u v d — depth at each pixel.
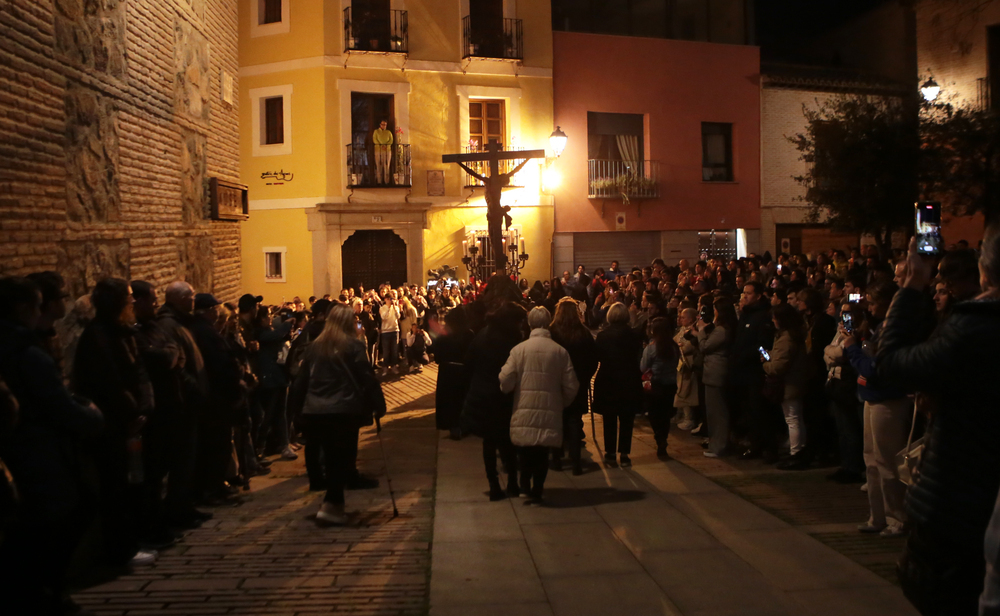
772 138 27.83
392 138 23.06
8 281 4.14
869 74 28.53
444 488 7.64
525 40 24.84
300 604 4.84
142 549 5.70
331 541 6.07
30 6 7.06
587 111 25.81
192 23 11.66
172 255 10.74
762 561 5.48
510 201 24.84
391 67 23.39
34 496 3.97
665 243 26.86
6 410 3.58
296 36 22.86
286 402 9.10
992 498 2.65
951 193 19.11
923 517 2.80
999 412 2.66
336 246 23.05
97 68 8.45
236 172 13.95
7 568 3.98
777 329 8.23
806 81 27.59
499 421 7.14
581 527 6.34
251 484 7.88
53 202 7.47
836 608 4.66
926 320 5.34
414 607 4.80
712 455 8.90
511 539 6.05
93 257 8.34
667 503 7.00
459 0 24.09
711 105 27.22
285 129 23.11
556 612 4.68
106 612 4.70
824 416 8.39
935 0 25.94
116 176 8.95
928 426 2.97
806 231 28.48
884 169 18.64
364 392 6.55
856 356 5.72
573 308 8.36
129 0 9.30
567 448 8.88
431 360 19.94
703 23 27.45
